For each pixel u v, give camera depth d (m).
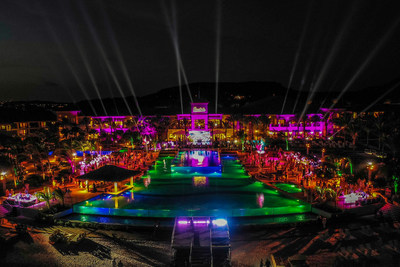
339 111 83.81
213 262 19.16
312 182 38.00
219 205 32.53
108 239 24.16
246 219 27.14
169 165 56.09
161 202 33.72
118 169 34.91
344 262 19.97
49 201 32.62
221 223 22.45
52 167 46.81
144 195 36.47
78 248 22.64
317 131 84.19
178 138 83.00
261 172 46.81
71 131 69.94
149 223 26.59
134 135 70.62
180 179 44.78
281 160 54.81
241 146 69.69
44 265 20.30
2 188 39.44
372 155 56.16
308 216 27.94
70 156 48.16
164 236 24.55
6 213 30.52
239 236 24.36
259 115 86.25
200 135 81.31
